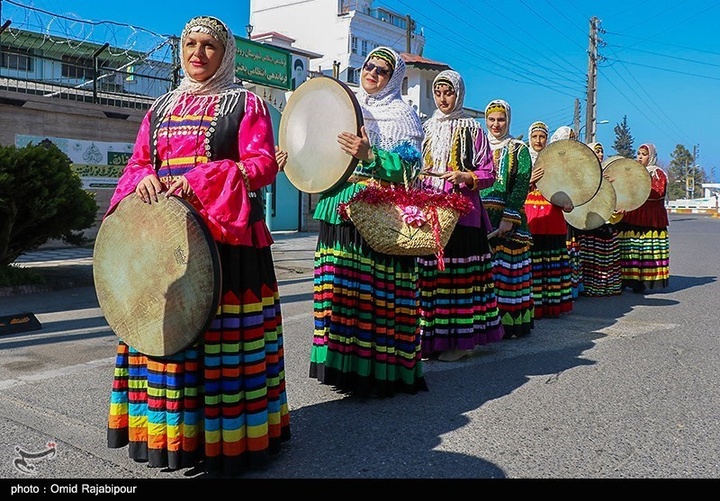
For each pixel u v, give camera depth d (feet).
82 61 59.72
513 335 18.85
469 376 14.78
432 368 15.49
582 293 27.40
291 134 12.81
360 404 12.69
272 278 9.77
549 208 21.61
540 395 13.37
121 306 8.91
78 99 48.57
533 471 9.70
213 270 8.12
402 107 12.96
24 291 26.37
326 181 12.01
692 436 11.15
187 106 9.23
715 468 9.87
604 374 14.98
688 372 15.16
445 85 15.38
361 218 11.82
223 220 8.63
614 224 27.25
